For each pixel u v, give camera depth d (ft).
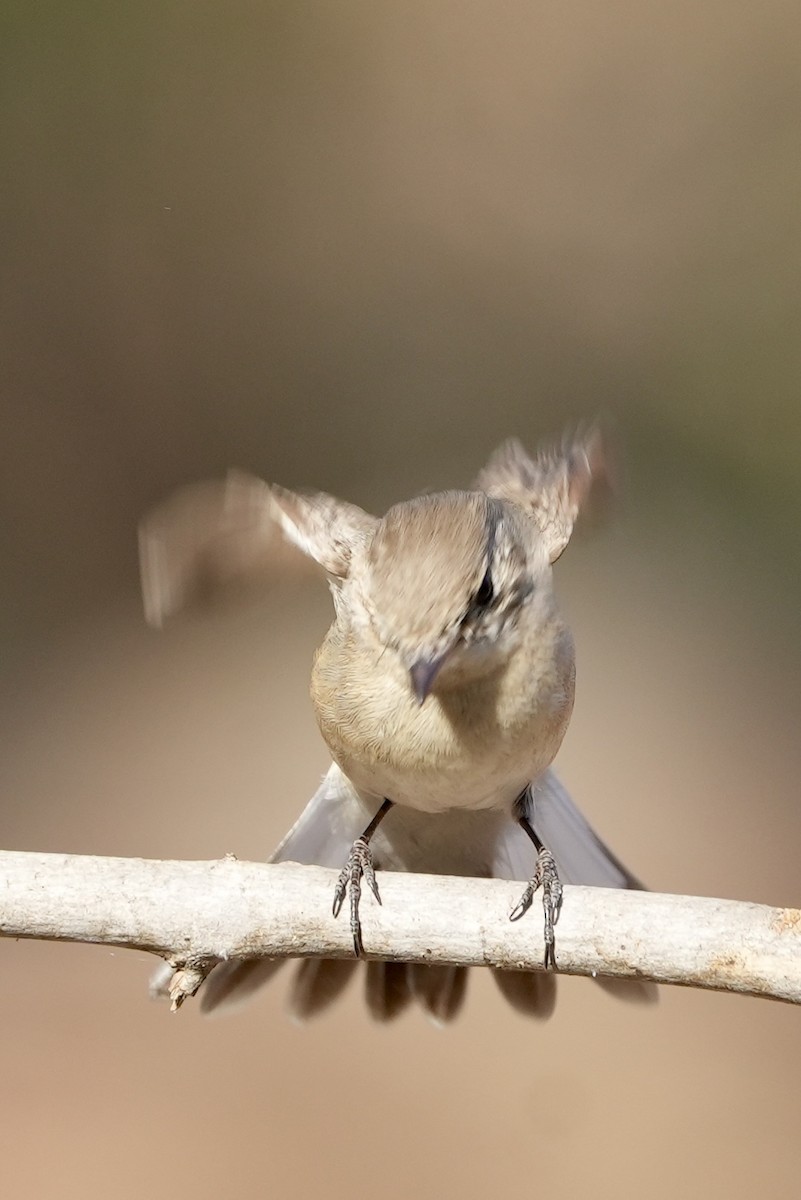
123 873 18.86
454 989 23.17
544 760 21.42
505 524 20.86
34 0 50.19
